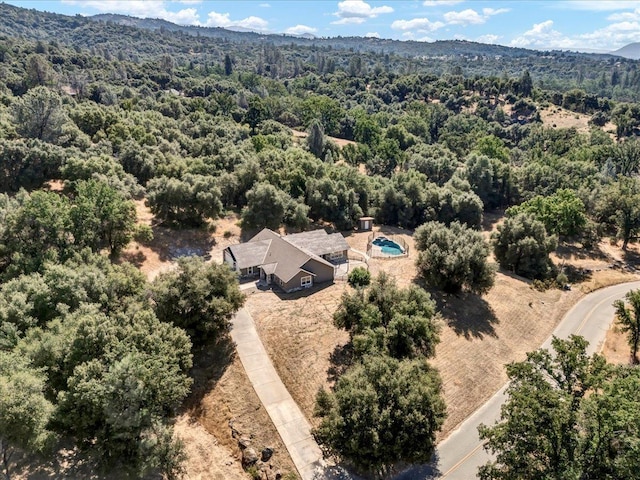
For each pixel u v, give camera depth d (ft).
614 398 69.26
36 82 420.77
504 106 626.23
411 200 261.85
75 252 137.90
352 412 88.74
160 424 86.69
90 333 90.38
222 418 106.42
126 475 84.58
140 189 221.66
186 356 102.12
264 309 149.07
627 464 67.00
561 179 306.14
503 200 317.22
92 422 81.87
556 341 84.89
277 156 276.82
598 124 542.98
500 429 81.46
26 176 197.77
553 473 73.20
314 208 245.65
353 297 126.11
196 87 610.65
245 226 219.61
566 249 247.91
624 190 249.96
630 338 151.33
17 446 79.66
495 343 150.92
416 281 179.73
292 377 120.06
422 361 104.37
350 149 386.73
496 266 167.02
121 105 407.44
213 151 309.83
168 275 125.08
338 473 95.40
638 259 239.30
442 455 105.50
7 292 110.83
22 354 88.94
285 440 102.01
